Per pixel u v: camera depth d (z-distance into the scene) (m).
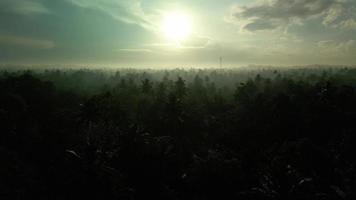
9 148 40.66
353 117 51.25
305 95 68.12
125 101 66.12
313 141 43.81
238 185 32.34
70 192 30.14
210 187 32.16
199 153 42.62
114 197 28.84
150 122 53.66
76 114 53.06
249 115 59.00
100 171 29.83
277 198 25.95
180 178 35.19
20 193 30.53
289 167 29.25
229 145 45.41
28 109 56.00
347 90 63.94
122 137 37.00
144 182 33.41
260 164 35.81
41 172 35.84
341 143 41.31
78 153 35.78
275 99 59.94
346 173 31.53
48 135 45.84
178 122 52.44
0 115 47.91
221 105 72.00
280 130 48.28
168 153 38.47
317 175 33.06
